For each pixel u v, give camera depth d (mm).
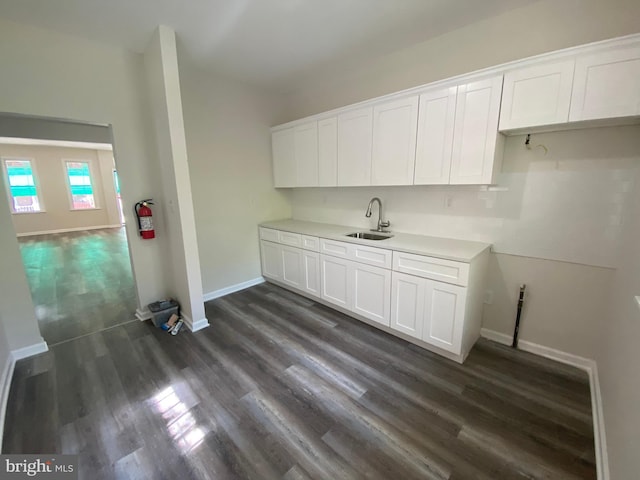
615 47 1513
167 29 2219
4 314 2197
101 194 8883
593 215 1894
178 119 2361
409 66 2613
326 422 1651
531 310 2234
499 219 2271
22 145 7520
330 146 3006
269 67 2982
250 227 3732
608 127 1772
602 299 1934
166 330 2695
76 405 1802
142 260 2889
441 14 2094
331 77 3242
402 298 2369
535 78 1753
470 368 2098
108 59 2459
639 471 904
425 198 2680
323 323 2809
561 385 1910
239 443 1522
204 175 3215
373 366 2143
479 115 1990
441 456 1439
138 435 1580
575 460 1411
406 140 2391
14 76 2088
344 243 2742
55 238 7281
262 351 2354
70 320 2928
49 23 2100
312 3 1954
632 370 1163
